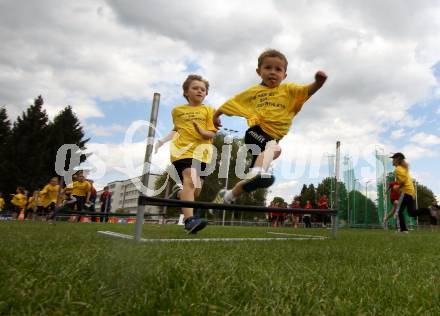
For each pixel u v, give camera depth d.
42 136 44.28
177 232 5.63
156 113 3.69
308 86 3.86
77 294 1.33
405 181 9.70
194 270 1.78
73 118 48.38
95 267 1.79
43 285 1.44
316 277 1.85
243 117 4.21
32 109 44.84
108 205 14.69
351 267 2.26
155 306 1.24
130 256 2.12
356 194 22.38
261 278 1.71
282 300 1.33
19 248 2.40
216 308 1.22
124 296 1.31
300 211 4.87
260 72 4.24
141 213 3.42
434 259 2.81
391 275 2.02
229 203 3.94
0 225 5.91
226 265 2.06
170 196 6.40
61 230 4.93
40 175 41.16
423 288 1.67
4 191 40.25
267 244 3.69
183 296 1.35
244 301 1.36
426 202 61.41
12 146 42.44
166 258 2.23
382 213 20.81
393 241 4.83
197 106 5.56
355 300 1.44
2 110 49.12
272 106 4.03
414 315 1.28
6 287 1.32
